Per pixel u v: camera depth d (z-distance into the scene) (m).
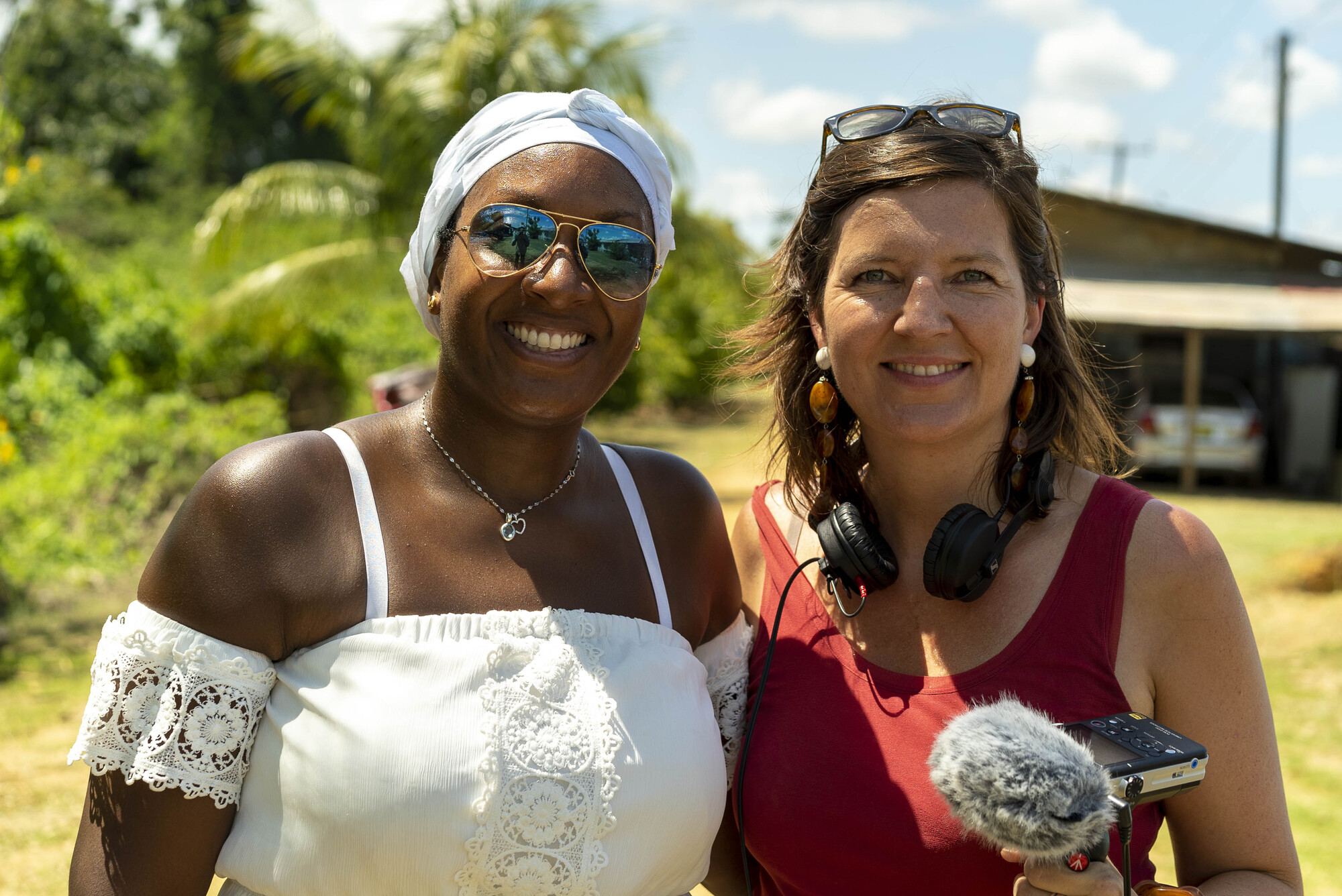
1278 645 7.79
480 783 1.58
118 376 11.79
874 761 1.87
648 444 20.36
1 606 7.34
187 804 1.61
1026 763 1.43
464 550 1.75
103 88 44.69
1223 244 19.48
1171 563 1.81
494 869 1.59
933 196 1.85
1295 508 14.31
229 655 1.60
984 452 2.00
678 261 15.86
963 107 1.93
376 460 1.76
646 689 1.75
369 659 1.63
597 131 1.76
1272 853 1.76
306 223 15.39
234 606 1.61
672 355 24.55
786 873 1.95
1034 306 1.98
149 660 1.60
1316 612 8.41
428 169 14.12
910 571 2.03
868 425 2.02
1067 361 2.01
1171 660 1.80
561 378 1.72
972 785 1.46
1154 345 19.34
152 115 45.97
